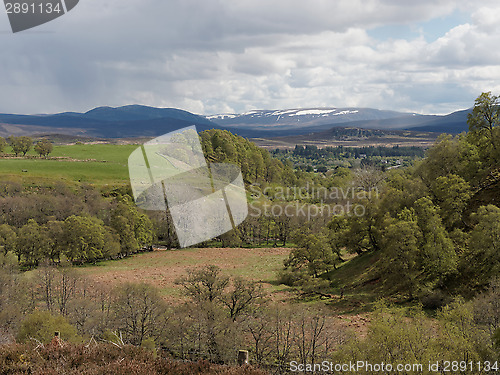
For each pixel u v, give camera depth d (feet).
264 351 107.14
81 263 275.59
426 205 162.50
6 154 546.67
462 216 178.29
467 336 59.00
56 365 36.83
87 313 125.80
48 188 381.19
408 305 138.62
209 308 120.16
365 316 133.28
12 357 39.29
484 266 135.54
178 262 266.36
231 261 271.08
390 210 200.85
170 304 139.23
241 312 131.85
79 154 538.47
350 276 197.88
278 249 320.91
